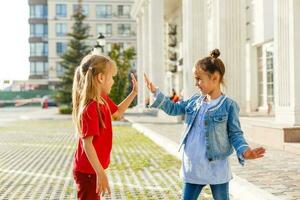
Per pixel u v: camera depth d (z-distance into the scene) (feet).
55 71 272.51
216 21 64.39
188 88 76.38
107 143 13.78
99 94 13.53
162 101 15.11
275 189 25.67
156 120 97.60
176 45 149.79
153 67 108.58
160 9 109.09
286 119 45.34
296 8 43.57
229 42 61.62
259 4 85.15
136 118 105.81
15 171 37.81
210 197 25.93
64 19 270.05
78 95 13.67
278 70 46.24
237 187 26.76
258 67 89.04
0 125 98.02
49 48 271.28
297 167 33.30
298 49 43.60
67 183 32.04
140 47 151.74
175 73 155.12
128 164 40.01
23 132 79.25
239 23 61.67
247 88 90.58
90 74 13.48
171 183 31.27
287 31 44.50
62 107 149.38
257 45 88.02
